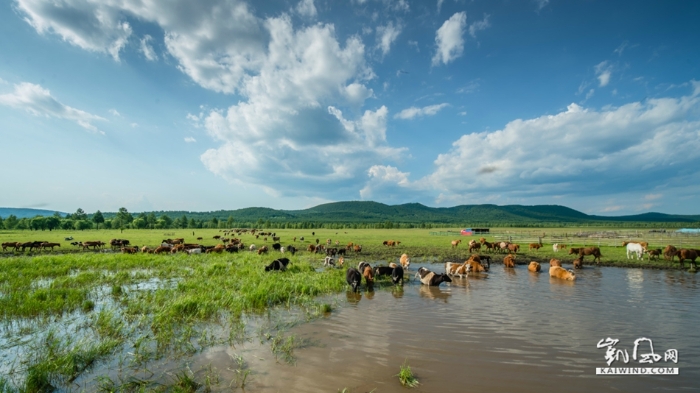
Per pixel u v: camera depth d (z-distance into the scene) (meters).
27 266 17.06
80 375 5.87
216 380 5.64
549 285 13.97
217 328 8.30
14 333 7.73
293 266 18.16
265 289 11.47
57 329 7.87
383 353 6.75
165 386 5.47
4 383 5.31
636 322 8.69
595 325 8.47
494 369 6.06
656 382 5.62
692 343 7.30
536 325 8.48
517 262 22.41
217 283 13.19
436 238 50.81
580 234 43.84
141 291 12.05
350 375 5.83
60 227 92.62
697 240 32.66
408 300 11.34
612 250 27.25
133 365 6.23
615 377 5.79
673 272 17.41
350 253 28.20
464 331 8.04
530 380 5.66
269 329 8.23
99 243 33.56
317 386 5.45
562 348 7.02
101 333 7.65
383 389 5.37
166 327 7.99
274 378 5.71
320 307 10.09
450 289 13.28
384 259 24.05
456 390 5.34
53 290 11.09
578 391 5.33
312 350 6.91
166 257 22.50
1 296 10.56
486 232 68.38
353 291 12.83
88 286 12.88
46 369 5.64
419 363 6.30
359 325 8.52
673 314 9.39
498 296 11.88
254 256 24.06
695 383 5.59
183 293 11.33
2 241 38.28
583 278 15.60
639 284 13.98
